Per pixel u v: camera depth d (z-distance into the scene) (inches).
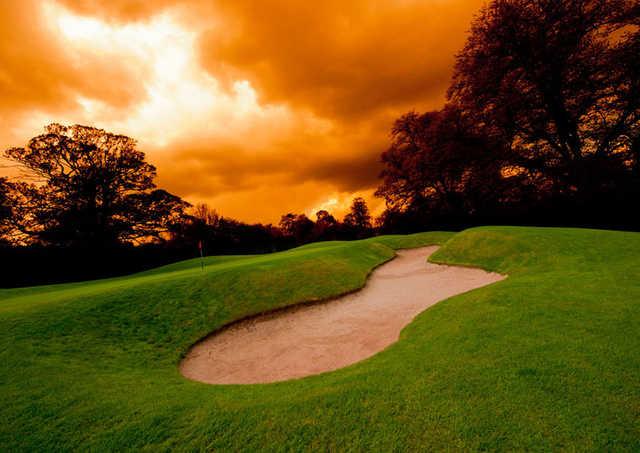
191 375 326.3
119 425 185.3
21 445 175.3
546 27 917.2
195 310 486.9
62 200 1569.9
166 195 1861.5
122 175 1739.7
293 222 4293.8
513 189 1154.0
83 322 413.4
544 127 981.8
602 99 894.4
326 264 707.4
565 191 1019.3
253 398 205.0
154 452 158.2
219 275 609.3
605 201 940.6
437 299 473.1
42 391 237.0
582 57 884.6
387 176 2010.3
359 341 362.6
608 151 892.0
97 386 248.4
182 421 182.7
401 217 2249.0
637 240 513.0
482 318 277.1
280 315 487.8
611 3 826.2
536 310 271.3
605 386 156.5
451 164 1464.1
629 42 811.4
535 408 146.9
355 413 164.1
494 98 1006.4
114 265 1756.9
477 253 685.9
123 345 373.7
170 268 1234.0
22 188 1486.2
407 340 281.3
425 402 164.1
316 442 147.6
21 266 1523.1
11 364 289.7
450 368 197.0
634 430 126.6
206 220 3110.2
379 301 512.1
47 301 514.3
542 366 181.6
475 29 1024.2
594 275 363.3
